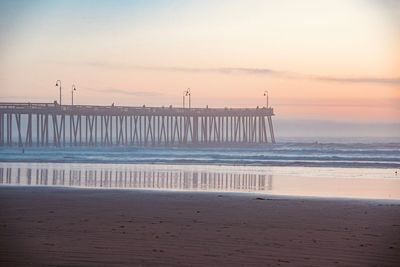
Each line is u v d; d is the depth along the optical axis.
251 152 74.94
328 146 101.56
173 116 112.00
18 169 44.44
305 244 12.70
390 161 56.69
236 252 11.68
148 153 71.81
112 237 13.24
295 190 29.05
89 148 90.00
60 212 18.28
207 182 33.78
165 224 15.61
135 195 25.17
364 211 19.80
